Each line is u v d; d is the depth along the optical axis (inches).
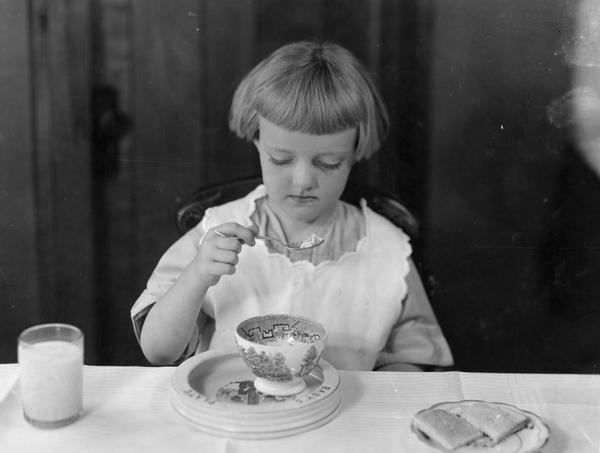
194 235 52.9
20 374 34.6
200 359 37.4
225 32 50.4
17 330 55.7
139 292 54.6
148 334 46.8
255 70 50.3
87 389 35.3
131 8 50.8
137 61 51.6
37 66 52.0
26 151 53.2
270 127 49.9
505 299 54.9
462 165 52.9
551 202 53.4
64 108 52.6
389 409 34.4
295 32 50.2
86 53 51.6
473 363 55.6
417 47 50.9
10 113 52.6
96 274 54.7
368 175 52.8
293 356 32.6
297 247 45.4
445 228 53.7
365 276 52.7
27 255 54.8
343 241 52.6
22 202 54.0
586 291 54.6
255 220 51.9
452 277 54.3
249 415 31.0
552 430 32.8
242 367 37.9
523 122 52.1
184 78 51.3
